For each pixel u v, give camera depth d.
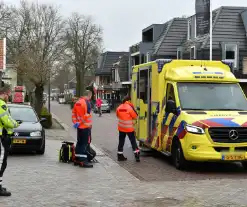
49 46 45.56
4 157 7.43
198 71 11.32
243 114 10.37
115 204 6.95
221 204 6.95
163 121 11.45
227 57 34.41
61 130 22.75
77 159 10.83
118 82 59.22
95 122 31.05
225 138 9.72
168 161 11.80
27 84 43.09
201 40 35.72
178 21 42.47
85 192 7.80
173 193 7.73
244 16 34.91
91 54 71.38
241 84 34.94
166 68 11.73
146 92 12.99
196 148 9.76
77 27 69.94
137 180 8.95
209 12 25.34
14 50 45.97
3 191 7.43
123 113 11.77
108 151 14.28
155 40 44.72
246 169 10.50
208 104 10.78
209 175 9.69
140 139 13.62
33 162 11.29
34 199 7.23
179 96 10.84
